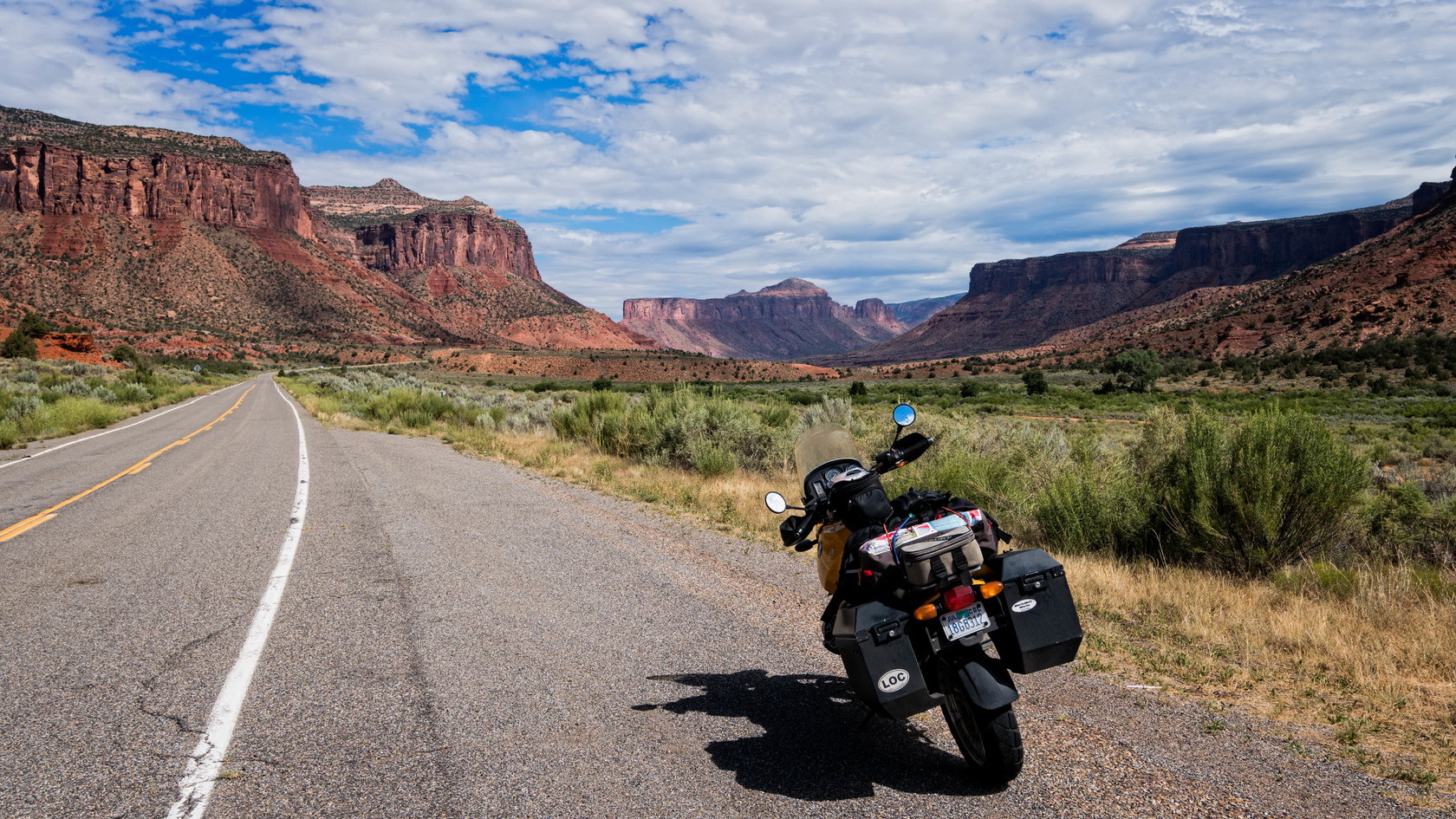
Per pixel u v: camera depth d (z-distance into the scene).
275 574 6.50
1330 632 4.76
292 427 25.17
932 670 3.20
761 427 14.36
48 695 3.93
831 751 3.34
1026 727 3.51
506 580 6.30
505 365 179.88
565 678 4.20
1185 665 4.32
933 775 3.13
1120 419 40.59
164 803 2.87
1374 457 18.08
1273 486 6.39
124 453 17.11
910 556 3.05
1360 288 121.31
